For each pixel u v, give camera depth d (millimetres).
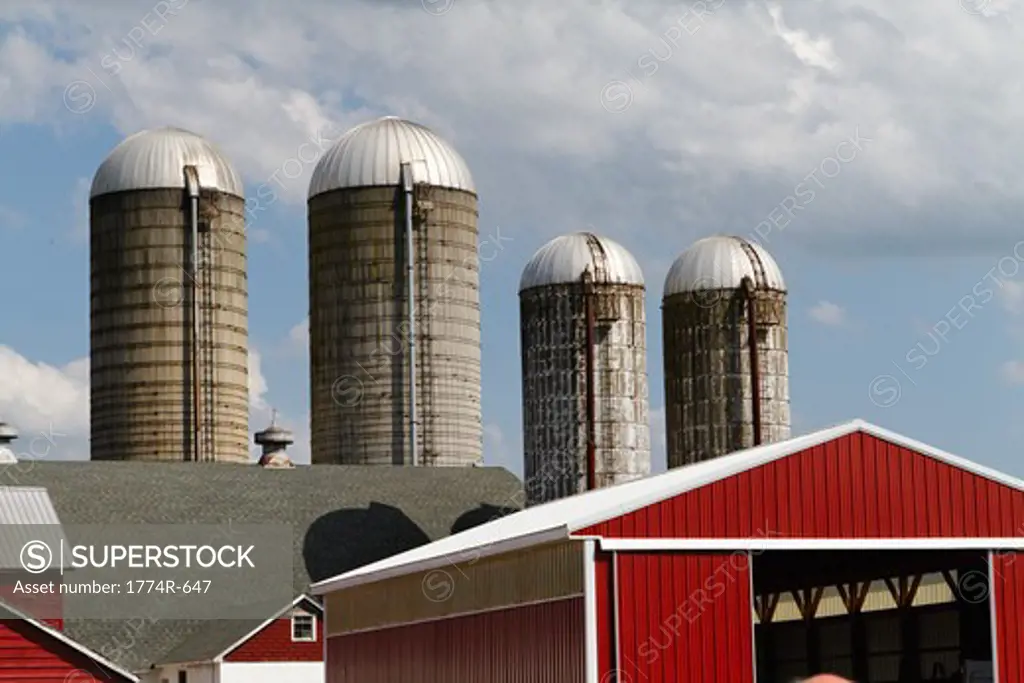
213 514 75062
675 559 41719
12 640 48156
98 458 86062
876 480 43625
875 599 51781
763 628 58906
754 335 84062
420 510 79062
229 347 86562
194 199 85688
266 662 65000
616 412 83000
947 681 47844
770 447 47094
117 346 85688
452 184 85938
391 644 53188
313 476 79625
